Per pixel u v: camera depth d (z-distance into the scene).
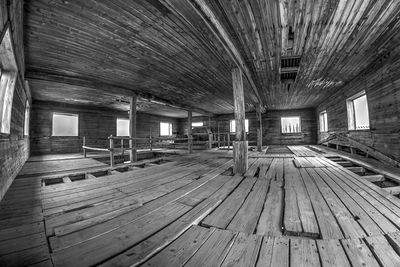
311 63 4.73
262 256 1.25
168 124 15.38
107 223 1.78
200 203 2.29
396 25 3.15
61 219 1.88
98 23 2.88
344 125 7.20
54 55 3.82
